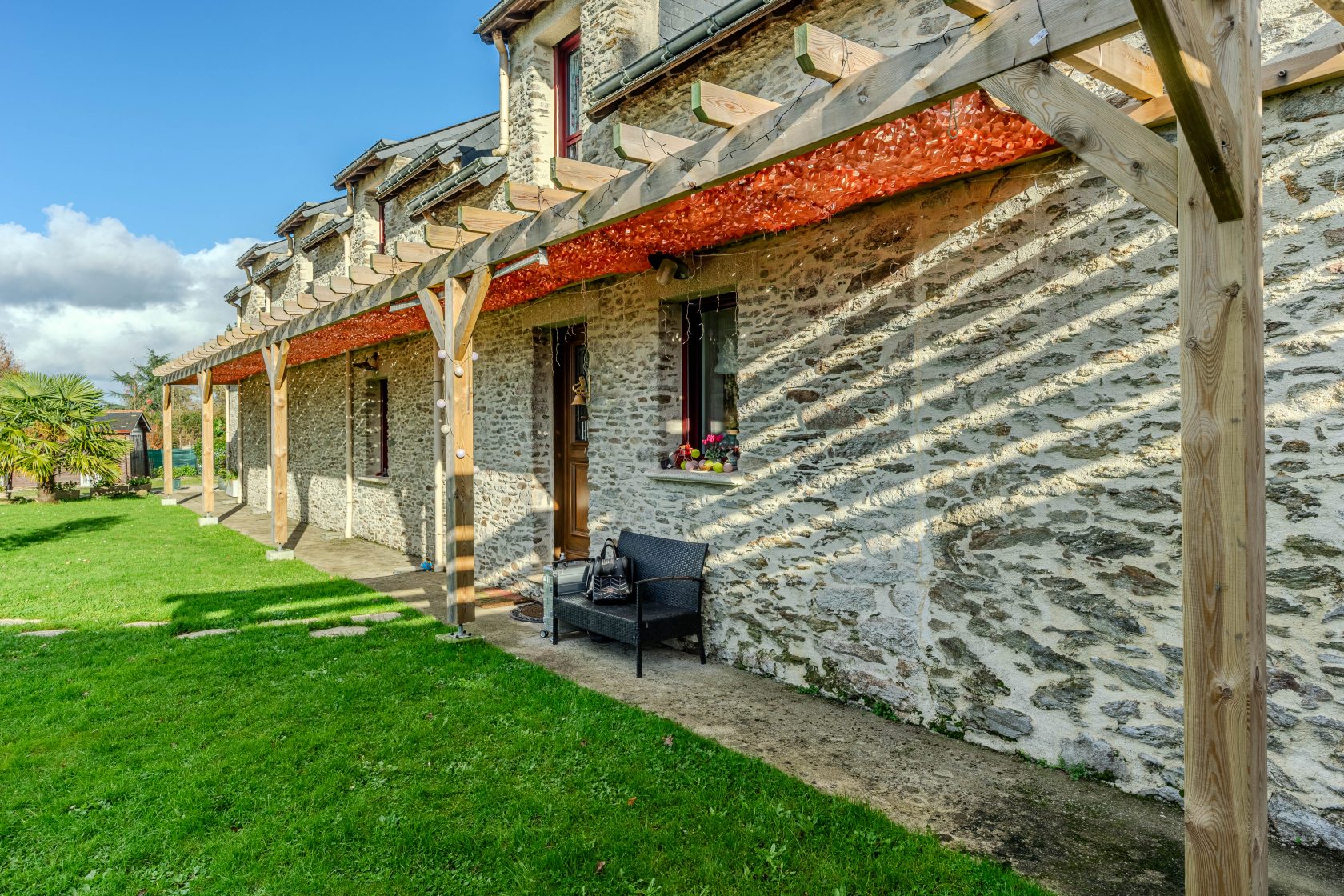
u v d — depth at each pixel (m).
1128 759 3.34
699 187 3.44
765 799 3.22
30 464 16.84
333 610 6.78
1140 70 2.67
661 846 2.91
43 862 2.84
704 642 5.43
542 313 7.32
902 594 4.23
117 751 3.76
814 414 4.71
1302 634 2.91
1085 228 3.48
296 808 3.20
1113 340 3.39
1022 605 3.71
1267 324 3.00
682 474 5.60
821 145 2.91
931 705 4.10
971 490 3.91
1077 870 2.73
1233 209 1.88
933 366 4.07
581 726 4.00
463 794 3.32
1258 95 1.94
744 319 5.19
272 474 9.79
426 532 9.61
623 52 6.60
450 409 5.82
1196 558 1.95
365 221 12.12
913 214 4.14
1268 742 3.00
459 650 5.44
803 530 4.78
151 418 39.97
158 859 2.87
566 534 7.71
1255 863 1.89
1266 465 3.00
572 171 4.02
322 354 11.77
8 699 4.43
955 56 2.42
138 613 6.57
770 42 5.05
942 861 2.76
